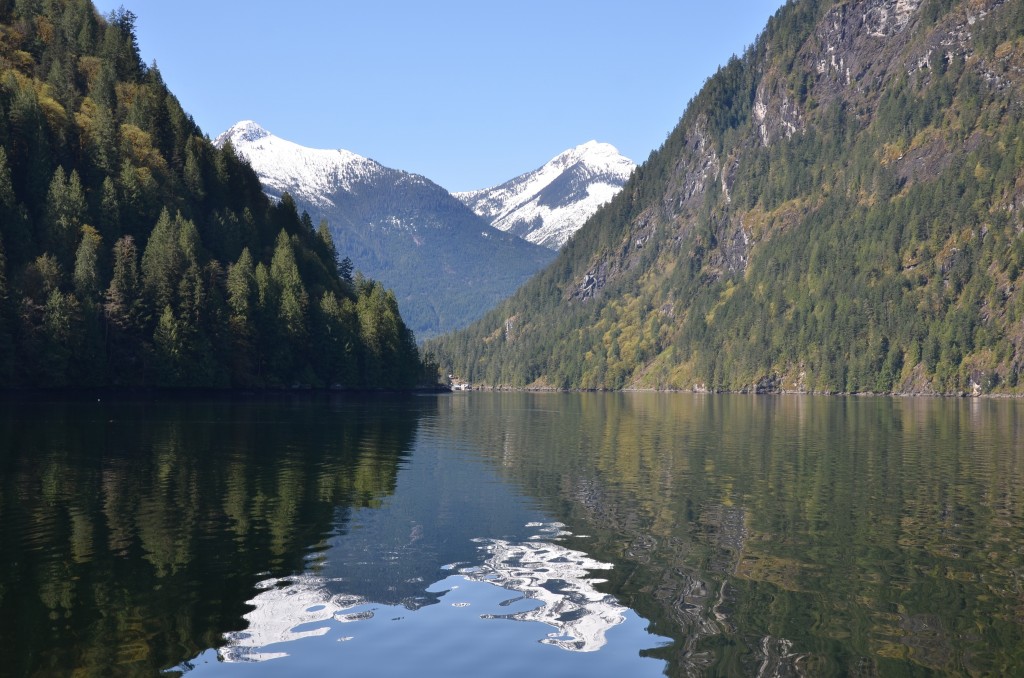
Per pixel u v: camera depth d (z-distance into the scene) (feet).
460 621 92.27
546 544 126.00
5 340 387.55
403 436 287.48
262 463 201.98
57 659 79.41
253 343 508.12
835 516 149.18
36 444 225.76
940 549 125.49
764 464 222.69
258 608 94.63
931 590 105.50
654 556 120.06
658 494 171.12
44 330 399.44
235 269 506.07
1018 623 94.43
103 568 107.55
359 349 620.08
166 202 522.06
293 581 104.42
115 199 474.49
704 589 105.09
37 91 526.57
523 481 186.19
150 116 586.86
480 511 150.10
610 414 501.97
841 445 279.49
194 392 467.52
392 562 114.11
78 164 506.07
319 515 142.82
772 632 90.99
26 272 405.80
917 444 285.23
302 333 546.26
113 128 536.01
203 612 92.79
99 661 79.25
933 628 92.84
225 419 328.29
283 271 558.56
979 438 310.65
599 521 143.13
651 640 88.12
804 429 361.10
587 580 108.06
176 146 586.04
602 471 205.46
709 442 289.94
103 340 426.10
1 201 420.77
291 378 545.44
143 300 449.06
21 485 161.89
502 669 80.12
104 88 584.40
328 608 95.35
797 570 113.91
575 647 85.92
